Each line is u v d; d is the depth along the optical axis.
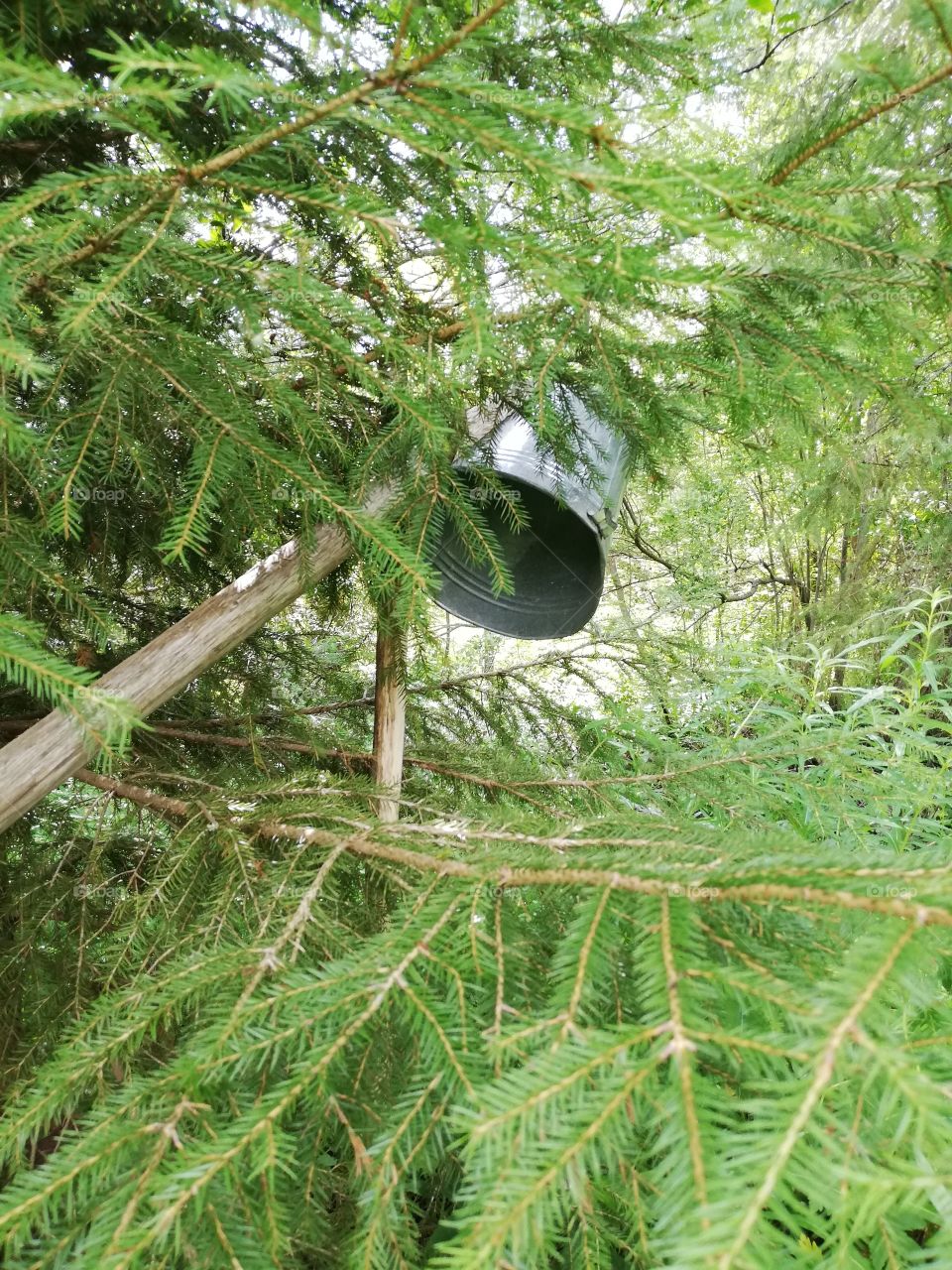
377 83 0.78
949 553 5.27
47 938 1.75
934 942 0.61
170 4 1.46
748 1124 0.51
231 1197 0.72
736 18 2.21
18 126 1.48
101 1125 0.72
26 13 1.26
